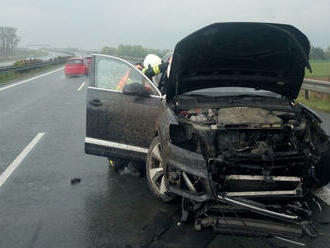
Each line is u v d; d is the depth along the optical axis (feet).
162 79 19.07
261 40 14.37
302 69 15.44
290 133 14.17
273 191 13.03
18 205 15.64
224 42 14.42
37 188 17.56
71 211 15.03
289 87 16.43
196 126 14.02
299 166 13.21
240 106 15.52
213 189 12.35
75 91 60.34
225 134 13.98
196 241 12.52
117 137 17.80
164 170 13.93
